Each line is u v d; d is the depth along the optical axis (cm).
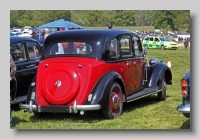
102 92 761
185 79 685
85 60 781
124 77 879
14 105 977
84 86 751
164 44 4297
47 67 775
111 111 791
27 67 953
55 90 749
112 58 827
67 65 765
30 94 788
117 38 862
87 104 748
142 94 932
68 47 814
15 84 885
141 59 977
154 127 732
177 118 809
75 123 764
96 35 816
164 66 1044
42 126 743
